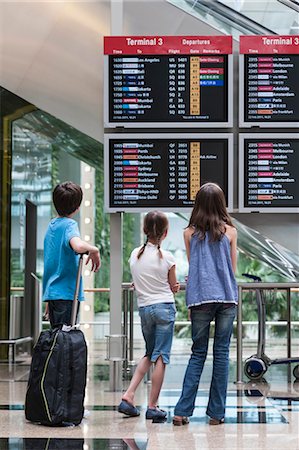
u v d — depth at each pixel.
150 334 6.71
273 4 9.17
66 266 6.55
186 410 6.24
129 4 8.93
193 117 8.50
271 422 6.37
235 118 8.73
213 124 8.50
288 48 8.61
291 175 8.62
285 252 10.18
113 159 8.50
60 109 9.30
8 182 11.71
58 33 9.33
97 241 25.45
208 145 8.53
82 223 18.75
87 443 5.52
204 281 6.26
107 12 9.26
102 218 25.73
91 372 10.14
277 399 7.68
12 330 11.94
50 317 6.64
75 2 9.31
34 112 10.79
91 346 14.46
